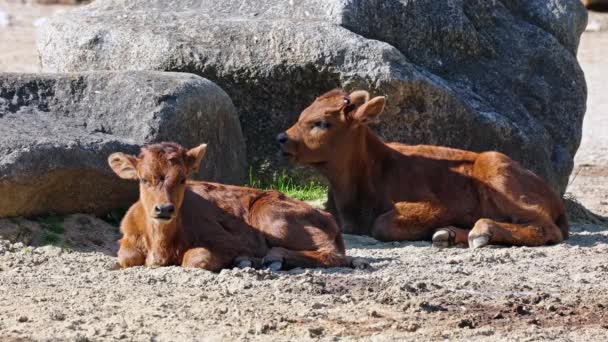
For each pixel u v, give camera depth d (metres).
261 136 18.89
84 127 16.12
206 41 18.69
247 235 13.73
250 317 11.34
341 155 16.25
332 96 16.33
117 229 15.51
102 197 15.59
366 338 10.83
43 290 12.28
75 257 14.02
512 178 16.16
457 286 12.90
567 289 13.02
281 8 19.20
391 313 11.73
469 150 18.59
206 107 16.67
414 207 16.09
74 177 15.13
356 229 16.61
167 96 16.20
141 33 18.88
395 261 14.24
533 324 11.56
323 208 17.53
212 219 13.63
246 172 18.73
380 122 18.27
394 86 17.97
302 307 11.78
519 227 15.77
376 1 18.97
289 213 13.76
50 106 16.38
